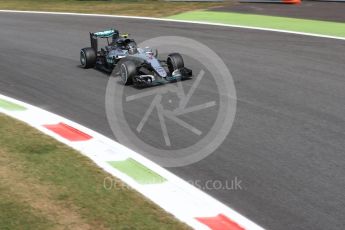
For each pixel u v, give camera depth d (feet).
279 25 117.70
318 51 93.15
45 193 40.32
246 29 115.85
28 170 44.83
